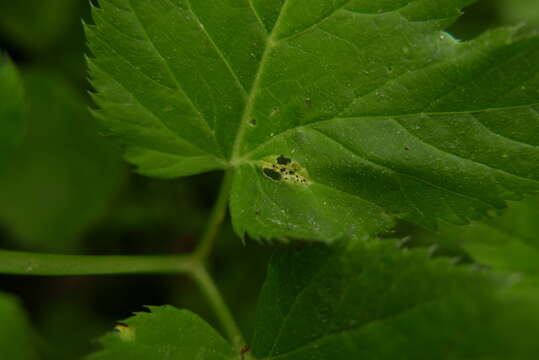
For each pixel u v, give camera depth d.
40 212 0.21
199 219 0.21
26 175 0.21
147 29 0.15
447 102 0.15
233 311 0.20
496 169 0.15
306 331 0.15
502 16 0.20
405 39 0.15
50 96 0.21
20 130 0.18
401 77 0.15
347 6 0.15
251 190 0.16
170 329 0.15
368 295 0.14
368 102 0.15
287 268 0.15
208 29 0.15
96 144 0.21
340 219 0.15
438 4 0.15
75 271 0.16
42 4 0.22
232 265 0.21
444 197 0.15
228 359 0.15
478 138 0.15
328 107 0.15
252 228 0.16
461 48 0.15
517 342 0.14
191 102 0.16
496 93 0.15
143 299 0.21
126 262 0.16
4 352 0.18
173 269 0.17
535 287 0.17
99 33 0.15
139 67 0.15
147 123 0.16
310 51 0.15
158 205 0.21
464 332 0.14
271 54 0.15
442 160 0.15
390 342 0.14
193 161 0.16
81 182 0.21
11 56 0.22
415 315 0.14
